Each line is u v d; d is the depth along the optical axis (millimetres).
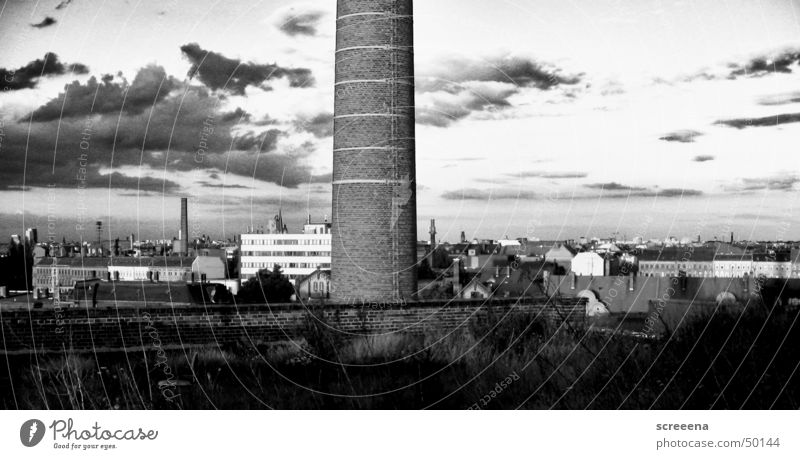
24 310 21969
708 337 17688
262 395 19078
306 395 19156
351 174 32031
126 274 92500
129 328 22891
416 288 32719
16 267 87000
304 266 99688
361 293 31984
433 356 22000
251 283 71625
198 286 65375
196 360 21438
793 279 39844
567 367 19078
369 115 31781
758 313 19109
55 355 21047
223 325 23953
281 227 100125
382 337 24266
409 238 32406
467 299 26625
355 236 32031
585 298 27500
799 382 16344
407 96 32219
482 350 22297
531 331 24891
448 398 18984
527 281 52562
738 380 16594
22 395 18469
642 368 17875
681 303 32469
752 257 56531
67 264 89688
